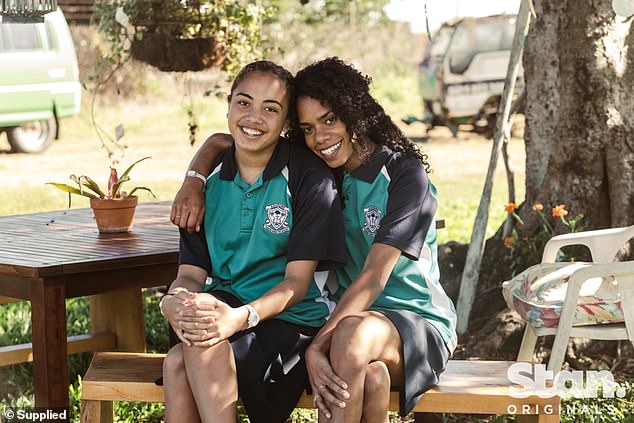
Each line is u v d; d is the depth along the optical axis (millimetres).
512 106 5613
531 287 4066
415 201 3426
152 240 4035
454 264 5746
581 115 5160
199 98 17219
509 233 5488
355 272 3559
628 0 4340
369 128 3539
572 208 5203
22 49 12773
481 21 14617
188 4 5781
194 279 3492
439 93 14750
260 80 3424
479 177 11812
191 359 3143
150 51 5848
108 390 3375
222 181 3561
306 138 3502
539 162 5477
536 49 5418
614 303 3865
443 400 3270
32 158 13484
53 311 3498
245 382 3225
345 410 3043
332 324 3213
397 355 3207
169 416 3193
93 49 15203
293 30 17875
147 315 5938
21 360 4609
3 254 3695
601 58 5102
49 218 4773
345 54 18203
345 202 3533
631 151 5105
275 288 3326
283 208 3451
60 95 13164
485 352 4941
